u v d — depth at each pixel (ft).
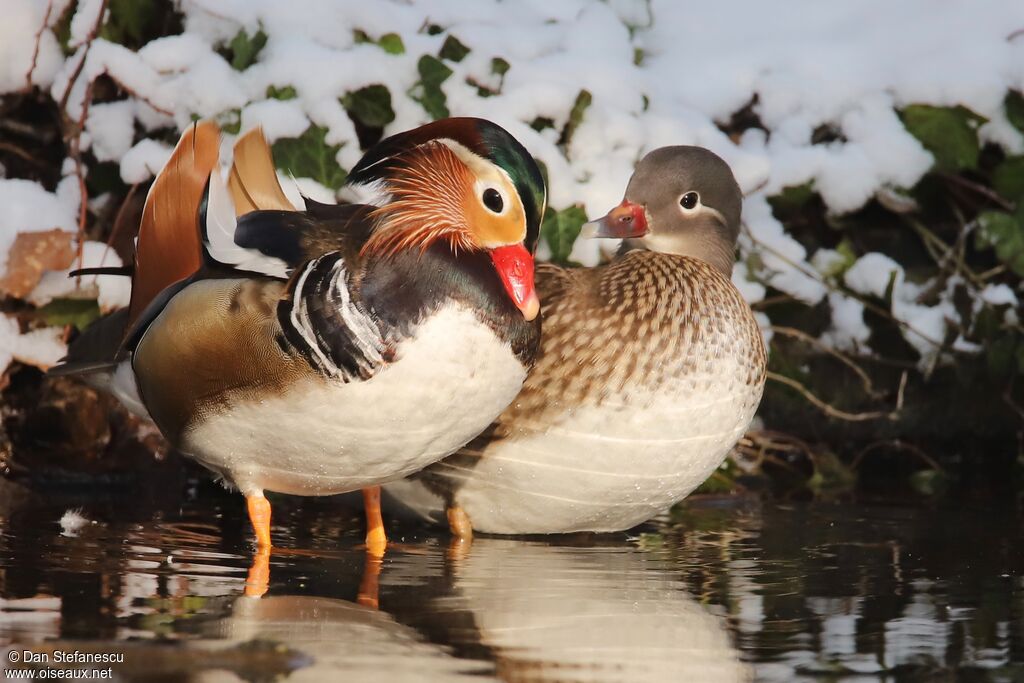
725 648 16.35
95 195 30.01
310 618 16.90
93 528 22.59
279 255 19.49
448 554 21.80
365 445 19.70
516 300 19.61
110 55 27.84
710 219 25.25
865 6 33.91
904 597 19.15
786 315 31.99
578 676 15.03
